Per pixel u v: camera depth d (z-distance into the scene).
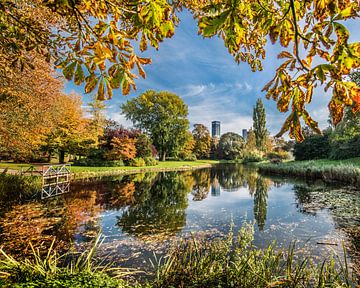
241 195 9.30
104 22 0.78
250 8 0.73
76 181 12.42
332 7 0.68
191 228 4.94
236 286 2.01
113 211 6.44
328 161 16.34
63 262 3.25
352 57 0.60
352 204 6.46
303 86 0.67
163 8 0.76
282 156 27.48
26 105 6.91
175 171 22.42
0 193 6.36
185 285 2.05
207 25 0.60
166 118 32.69
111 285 1.63
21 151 8.80
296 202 7.32
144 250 3.75
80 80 0.79
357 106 0.60
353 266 2.93
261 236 4.30
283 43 0.75
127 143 22.41
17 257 3.33
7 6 1.28
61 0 0.77
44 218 5.45
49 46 1.25
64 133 16.23
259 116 33.03
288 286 1.94
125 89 0.78
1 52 1.39
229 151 47.28
